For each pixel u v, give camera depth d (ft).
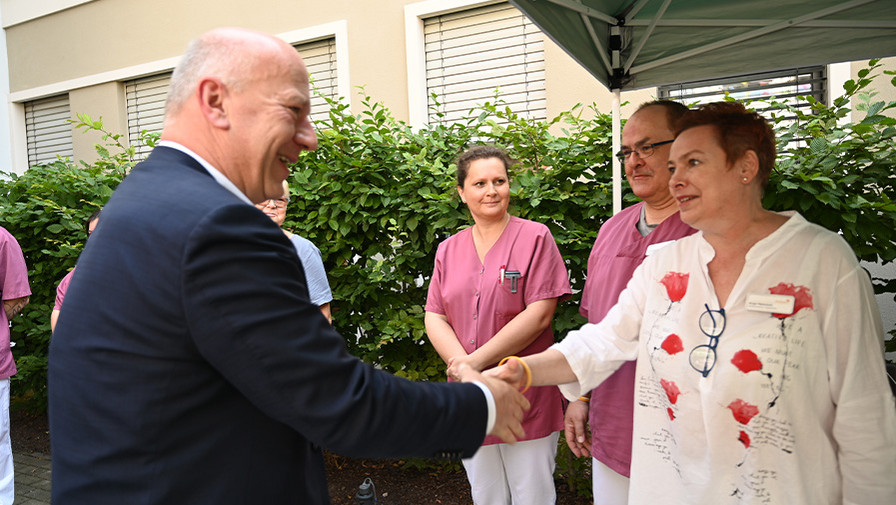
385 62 20.83
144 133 15.69
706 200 4.75
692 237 5.28
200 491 3.62
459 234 9.00
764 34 8.82
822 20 8.43
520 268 8.13
